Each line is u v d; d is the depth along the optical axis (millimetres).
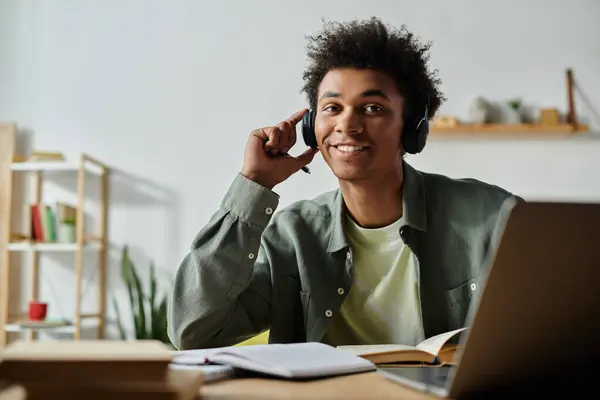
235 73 3869
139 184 3875
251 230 1281
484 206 1418
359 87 1296
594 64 3701
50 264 3895
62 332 3816
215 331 1304
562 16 3723
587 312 679
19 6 4023
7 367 578
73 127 3945
